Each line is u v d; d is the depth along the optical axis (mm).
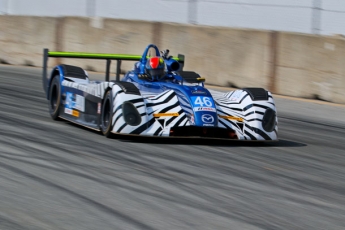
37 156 20906
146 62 28609
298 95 45500
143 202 16516
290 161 23719
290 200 17891
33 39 60062
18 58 60719
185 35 51594
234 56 48781
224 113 25875
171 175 19609
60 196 16562
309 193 18922
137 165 20594
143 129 24016
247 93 27125
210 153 23609
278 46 46375
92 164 20297
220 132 24922
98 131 26750
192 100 25062
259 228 15133
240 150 24844
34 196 16406
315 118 38156
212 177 19797
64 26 58938
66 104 29281
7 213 14922
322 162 24297
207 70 50375
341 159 25453
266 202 17469
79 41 58156
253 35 47656
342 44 43281
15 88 41125
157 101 25328
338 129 34875
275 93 46594
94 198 16578
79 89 28094
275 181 20078
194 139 26453
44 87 32031
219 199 17344
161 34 52969
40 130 26125
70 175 18734
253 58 47750
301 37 45219
